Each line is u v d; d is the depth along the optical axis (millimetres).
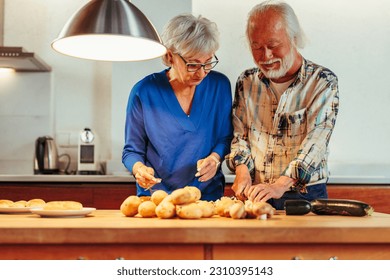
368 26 3984
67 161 3939
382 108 3984
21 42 3955
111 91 3949
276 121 2295
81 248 1382
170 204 1687
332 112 2193
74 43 2039
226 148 2371
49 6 3977
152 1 3689
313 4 3963
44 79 3918
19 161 3893
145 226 1393
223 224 1469
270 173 2312
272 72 2273
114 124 3783
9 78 3893
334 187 3297
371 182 3344
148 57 2082
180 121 2336
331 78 2225
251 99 2377
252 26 2283
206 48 2135
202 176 2162
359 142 3969
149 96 2348
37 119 3898
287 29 2230
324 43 3961
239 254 1396
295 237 1379
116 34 1802
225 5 3924
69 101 3988
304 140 2166
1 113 3893
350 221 1589
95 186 3191
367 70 3980
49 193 3180
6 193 3174
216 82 2406
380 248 1423
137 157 2295
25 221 1566
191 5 3709
